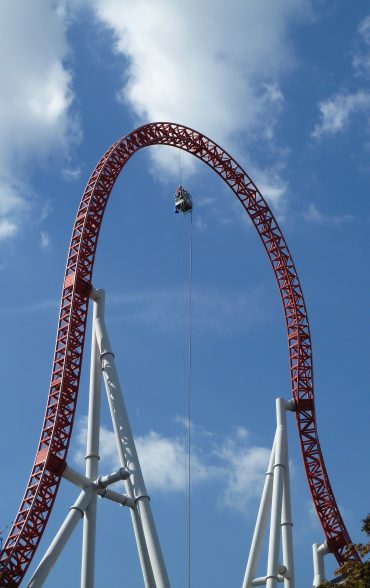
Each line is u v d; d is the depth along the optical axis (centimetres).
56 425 8288
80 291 8931
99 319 9000
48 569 7712
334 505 9519
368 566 7181
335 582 7881
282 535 9119
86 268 9106
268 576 8594
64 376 8494
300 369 10069
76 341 8725
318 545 9456
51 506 8025
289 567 8975
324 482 9606
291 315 10425
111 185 9619
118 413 8550
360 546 7488
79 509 8012
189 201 11100
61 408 8394
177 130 10750
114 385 8681
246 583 8869
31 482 8119
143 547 8100
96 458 8425
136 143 10194
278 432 9431
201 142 10900
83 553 7988
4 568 7700
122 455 8425
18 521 7950
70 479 8150
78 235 9206
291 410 9838
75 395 8519
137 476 8262
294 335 10262
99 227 9325
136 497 8169
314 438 9762
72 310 8781
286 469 9231
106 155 9800
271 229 10800
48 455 8119
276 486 9019
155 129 10481
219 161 10919
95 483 8156
